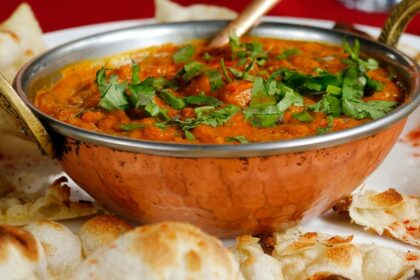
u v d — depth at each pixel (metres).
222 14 3.35
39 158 2.57
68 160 2.08
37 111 2.05
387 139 2.08
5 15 4.52
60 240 1.96
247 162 1.87
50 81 2.49
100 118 2.16
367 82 2.38
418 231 2.21
